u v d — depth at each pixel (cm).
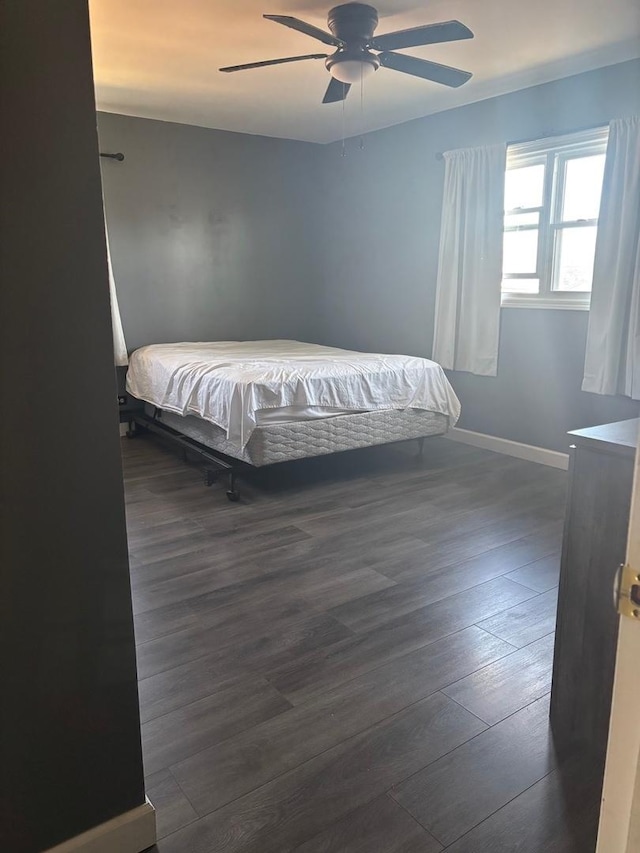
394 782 154
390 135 509
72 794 130
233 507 343
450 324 468
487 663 202
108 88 411
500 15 299
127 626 131
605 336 373
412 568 269
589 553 158
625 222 352
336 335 598
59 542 121
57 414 116
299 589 251
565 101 389
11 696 120
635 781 71
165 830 142
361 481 388
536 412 430
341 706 182
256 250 560
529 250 426
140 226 498
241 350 475
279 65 367
